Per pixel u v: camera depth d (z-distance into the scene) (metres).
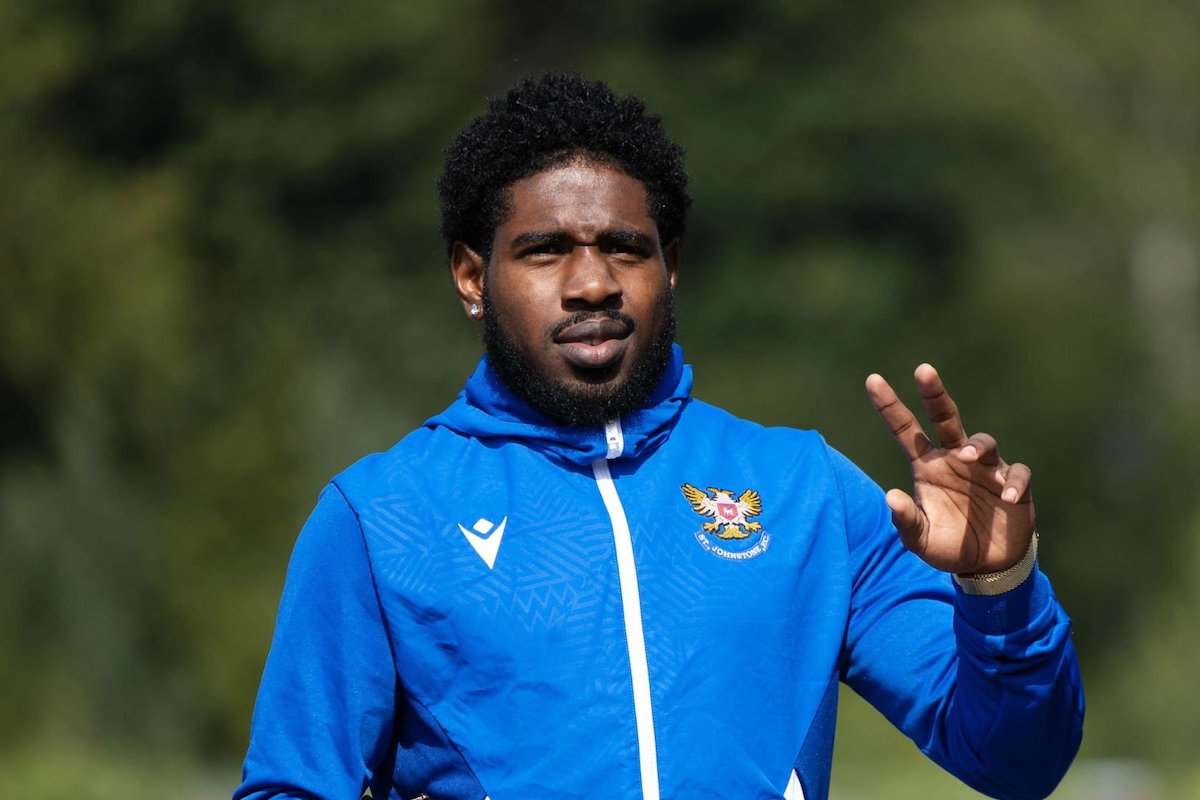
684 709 8.63
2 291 61.66
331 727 8.96
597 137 9.39
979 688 8.73
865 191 86.75
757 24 87.44
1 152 67.81
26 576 55.12
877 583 9.37
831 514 9.28
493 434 9.30
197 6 82.06
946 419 8.60
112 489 58.25
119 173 82.56
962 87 90.12
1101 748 45.91
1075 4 95.44
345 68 84.19
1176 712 44.12
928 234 88.00
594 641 8.70
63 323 62.28
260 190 84.00
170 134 84.06
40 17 79.12
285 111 83.75
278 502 60.06
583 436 9.23
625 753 8.55
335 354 78.38
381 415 66.38
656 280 9.34
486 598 8.80
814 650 9.01
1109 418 89.81
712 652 8.74
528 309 9.25
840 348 83.94
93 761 46.28
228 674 56.47
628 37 89.31
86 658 54.56
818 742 8.91
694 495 9.16
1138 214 95.06
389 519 9.04
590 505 9.03
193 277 77.44
